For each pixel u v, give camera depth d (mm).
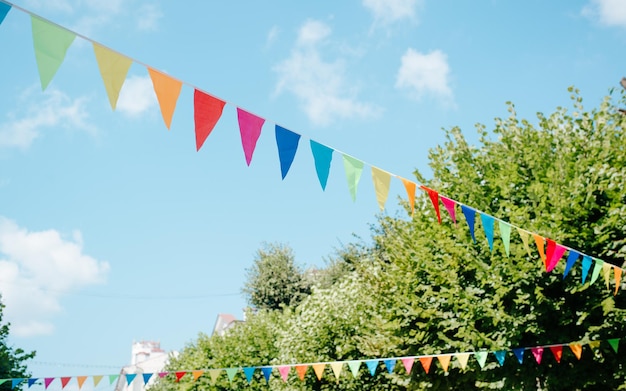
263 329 17906
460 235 8617
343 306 12531
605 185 7539
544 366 7719
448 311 8734
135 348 59500
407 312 8992
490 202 8672
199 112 2938
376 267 11812
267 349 17469
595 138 8289
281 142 3365
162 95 2750
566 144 8500
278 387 13727
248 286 28906
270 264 29062
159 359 48844
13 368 15031
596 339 7234
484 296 8359
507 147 9117
